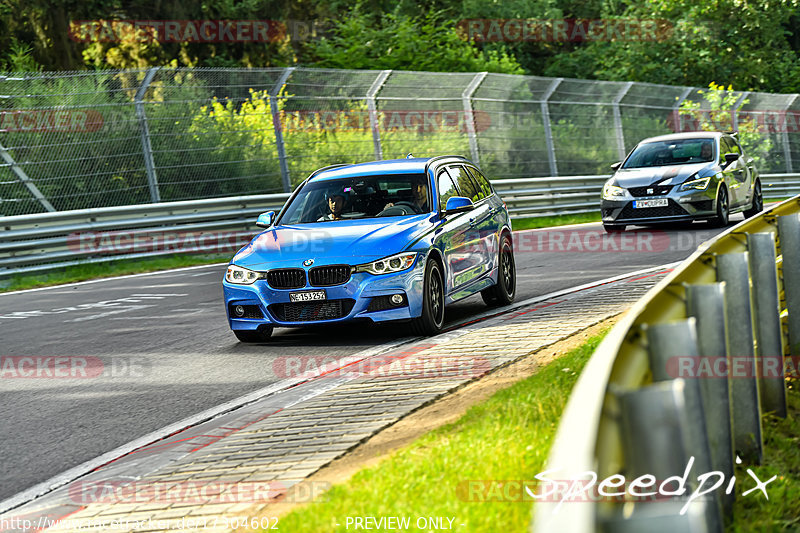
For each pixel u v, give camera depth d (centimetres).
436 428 959
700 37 7300
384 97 4175
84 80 3419
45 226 2959
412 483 755
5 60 4900
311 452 938
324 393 1205
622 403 438
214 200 3347
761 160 5828
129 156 3516
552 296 1984
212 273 2861
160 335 1822
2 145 3278
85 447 1088
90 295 2512
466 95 4478
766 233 970
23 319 2152
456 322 1759
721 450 688
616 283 2022
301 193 1836
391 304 1574
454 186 1861
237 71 3744
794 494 741
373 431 990
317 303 1595
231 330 1756
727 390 691
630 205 3256
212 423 1152
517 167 4675
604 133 5097
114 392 1356
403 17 6109
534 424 891
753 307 969
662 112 5403
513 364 1279
